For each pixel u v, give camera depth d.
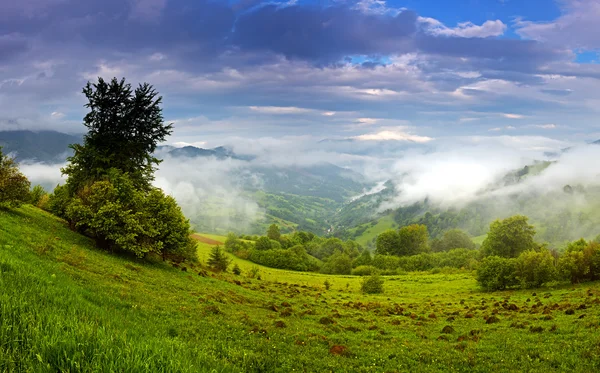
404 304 57.34
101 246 42.84
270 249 161.75
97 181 47.38
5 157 41.66
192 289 35.56
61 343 8.31
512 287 77.94
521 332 28.45
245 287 54.28
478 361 19.58
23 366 7.54
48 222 44.59
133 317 18.19
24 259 21.25
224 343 18.23
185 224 53.41
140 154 56.53
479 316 41.00
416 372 17.88
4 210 39.97
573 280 76.25
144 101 54.12
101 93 51.50
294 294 56.34
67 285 17.69
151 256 50.62
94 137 52.34
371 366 18.47
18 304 10.36
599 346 20.05
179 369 8.77
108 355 8.29
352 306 49.69
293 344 21.00
